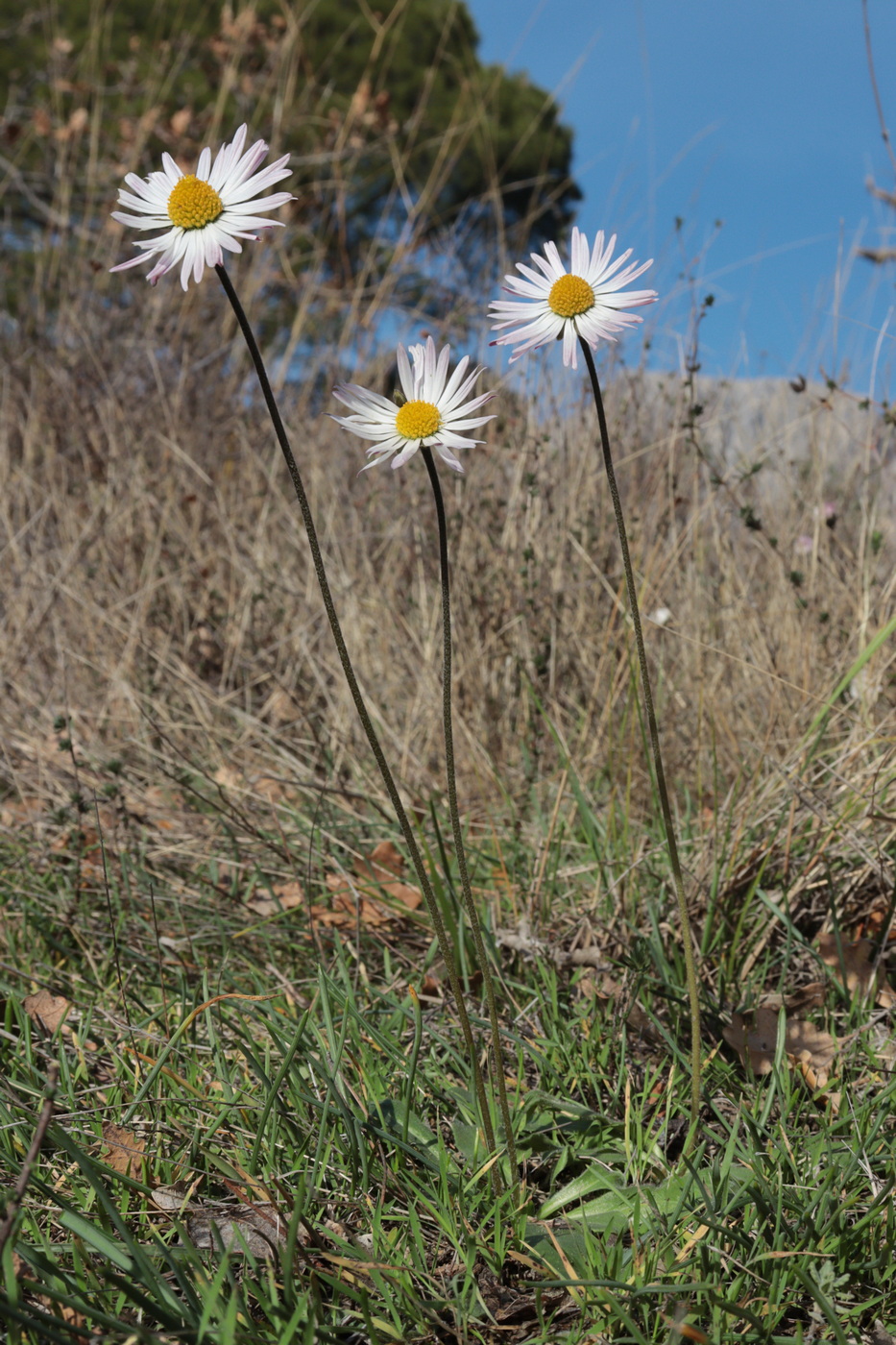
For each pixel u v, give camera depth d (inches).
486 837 106.0
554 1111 66.2
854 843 84.4
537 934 85.7
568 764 98.7
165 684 141.0
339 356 201.0
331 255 266.7
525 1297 54.7
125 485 167.5
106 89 285.1
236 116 277.7
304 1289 53.1
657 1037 75.0
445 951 56.4
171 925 94.9
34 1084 70.0
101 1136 64.3
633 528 129.8
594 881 94.2
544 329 52.3
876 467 118.6
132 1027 74.0
